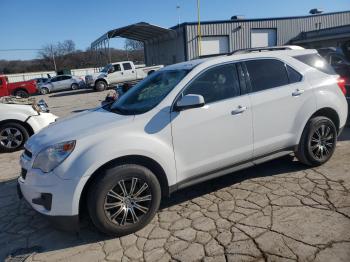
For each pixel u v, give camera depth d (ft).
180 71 13.62
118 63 84.28
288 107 14.66
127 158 11.60
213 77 13.37
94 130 11.58
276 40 102.73
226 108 13.20
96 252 11.10
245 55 14.30
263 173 15.96
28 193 11.68
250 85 13.99
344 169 15.47
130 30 93.09
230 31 97.71
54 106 60.59
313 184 14.21
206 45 97.04
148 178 11.70
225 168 13.60
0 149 25.46
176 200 14.16
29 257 11.24
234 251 10.27
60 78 104.42
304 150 15.48
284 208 12.46
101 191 11.05
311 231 10.83
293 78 15.08
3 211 14.90
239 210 12.70
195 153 12.73
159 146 11.90
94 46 122.31
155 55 121.49
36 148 11.89
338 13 109.50
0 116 24.95
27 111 25.79
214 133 13.00
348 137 20.86
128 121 11.84
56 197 10.85
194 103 11.87
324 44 99.09
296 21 104.01
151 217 12.08
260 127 14.05
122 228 11.58
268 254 9.93
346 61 26.86
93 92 84.48
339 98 16.24
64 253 11.27
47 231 12.86
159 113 12.14
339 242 10.12
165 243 11.11
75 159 10.92
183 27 94.99
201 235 11.33
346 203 12.35
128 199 11.59
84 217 12.46
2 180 19.07
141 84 15.03
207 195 14.32
